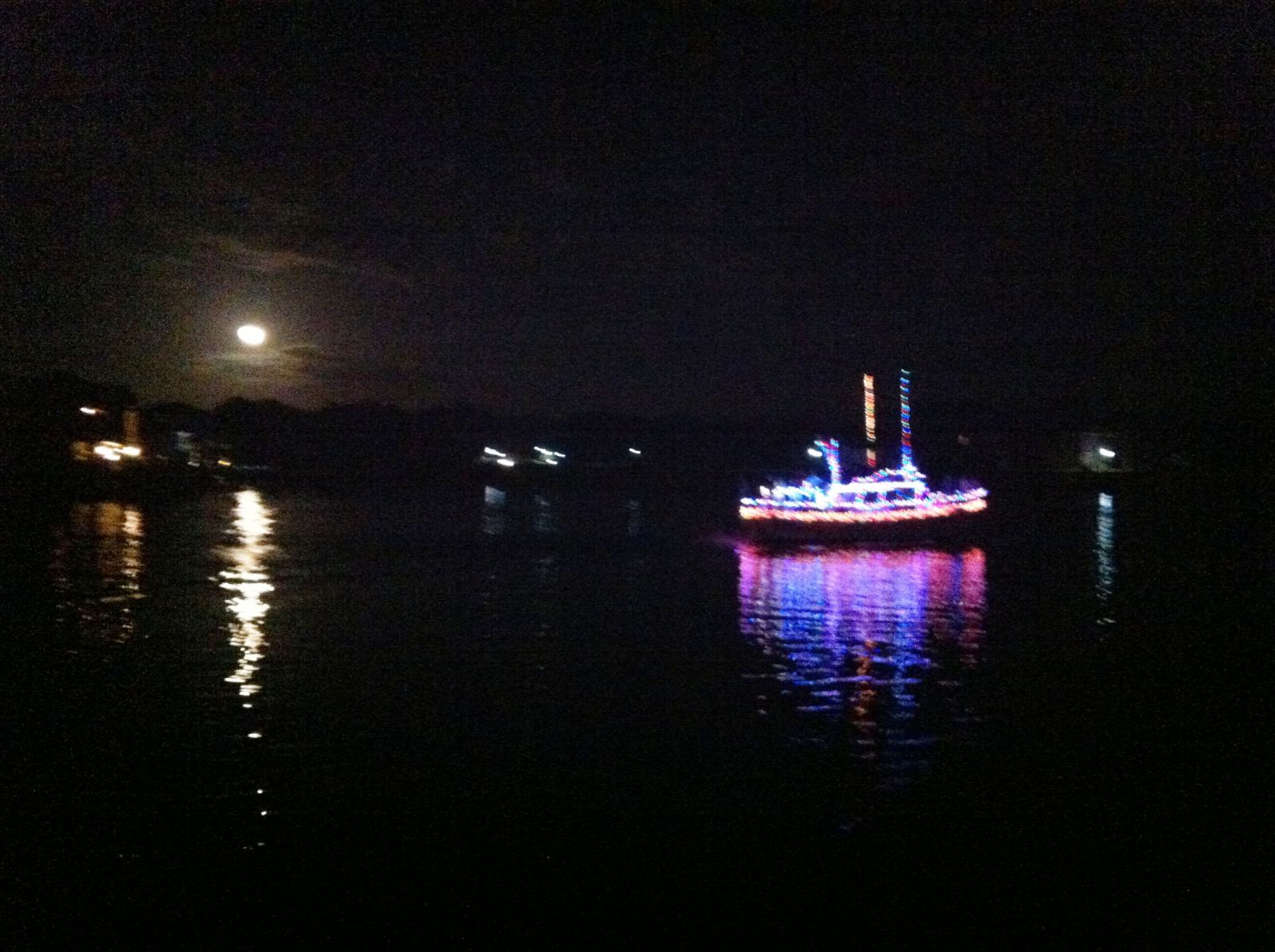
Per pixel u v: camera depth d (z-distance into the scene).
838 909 6.31
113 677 12.68
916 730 10.45
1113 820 7.79
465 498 52.97
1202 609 18.41
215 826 7.70
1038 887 6.59
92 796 8.33
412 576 23.03
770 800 8.29
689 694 11.91
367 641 15.24
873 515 30.19
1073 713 11.07
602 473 73.50
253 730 10.38
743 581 22.62
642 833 7.52
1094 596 20.27
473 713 11.05
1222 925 6.06
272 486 59.62
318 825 7.71
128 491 46.66
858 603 19.39
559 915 6.23
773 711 11.17
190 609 18.11
